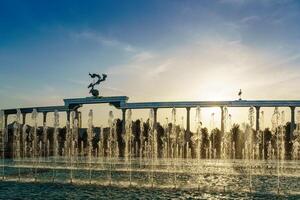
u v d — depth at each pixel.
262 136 133.25
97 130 158.00
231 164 102.12
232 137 145.62
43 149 141.38
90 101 150.62
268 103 134.50
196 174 73.81
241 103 137.12
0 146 140.62
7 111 160.12
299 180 65.19
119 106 148.12
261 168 89.12
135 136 148.00
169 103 144.25
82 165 94.50
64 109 154.38
